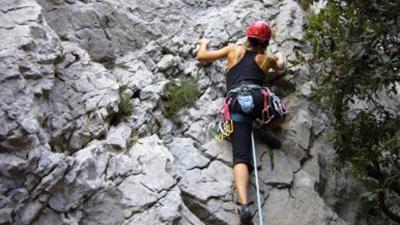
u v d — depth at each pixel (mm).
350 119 4875
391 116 4629
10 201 3023
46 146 3299
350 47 3816
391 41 3783
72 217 3258
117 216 3414
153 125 4234
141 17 5043
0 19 3736
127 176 3619
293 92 4914
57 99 3721
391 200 4918
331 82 4219
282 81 4902
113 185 3486
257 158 4219
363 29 3771
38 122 3346
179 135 4328
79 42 4551
